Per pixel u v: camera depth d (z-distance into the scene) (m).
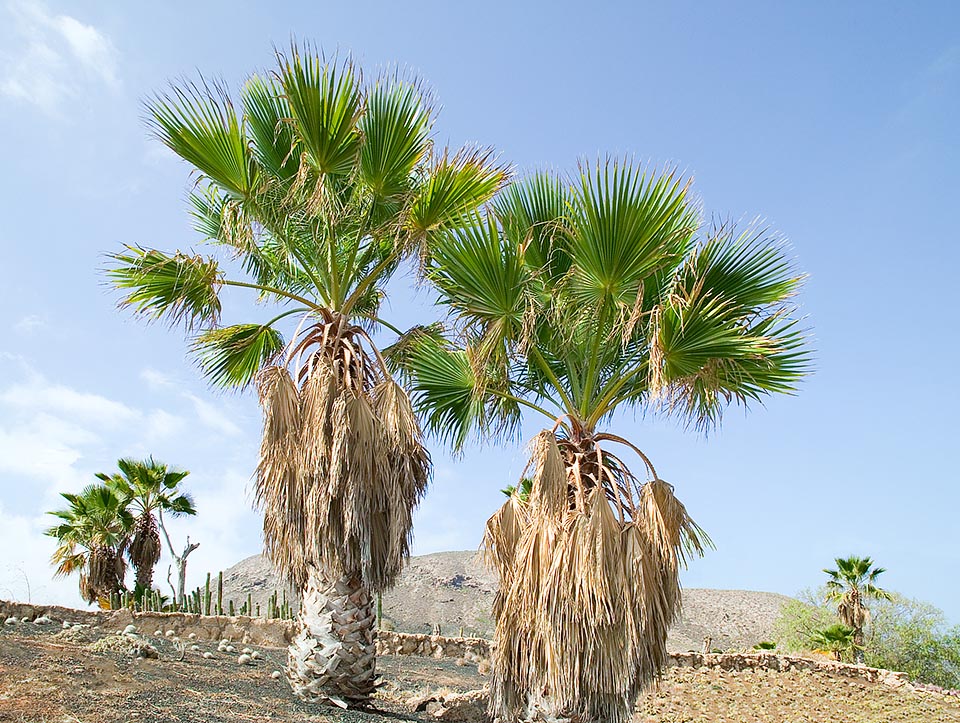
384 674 13.05
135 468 20.88
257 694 7.57
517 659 6.89
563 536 6.66
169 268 8.29
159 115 7.75
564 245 8.09
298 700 7.55
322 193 7.94
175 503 21.03
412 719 7.82
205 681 7.83
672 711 14.70
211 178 8.04
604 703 6.48
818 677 19.08
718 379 7.20
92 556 20.00
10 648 7.43
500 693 6.97
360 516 7.47
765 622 52.91
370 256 8.88
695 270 7.27
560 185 8.34
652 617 6.66
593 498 6.79
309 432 7.52
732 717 14.63
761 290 7.47
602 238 7.02
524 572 6.80
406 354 8.95
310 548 7.41
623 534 6.73
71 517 20.83
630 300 7.48
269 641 12.75
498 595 7.37
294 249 8.72
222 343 9.23
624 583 6.53
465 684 13.19
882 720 15.59
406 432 7.82
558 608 6.48
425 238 8.12
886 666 27.72
